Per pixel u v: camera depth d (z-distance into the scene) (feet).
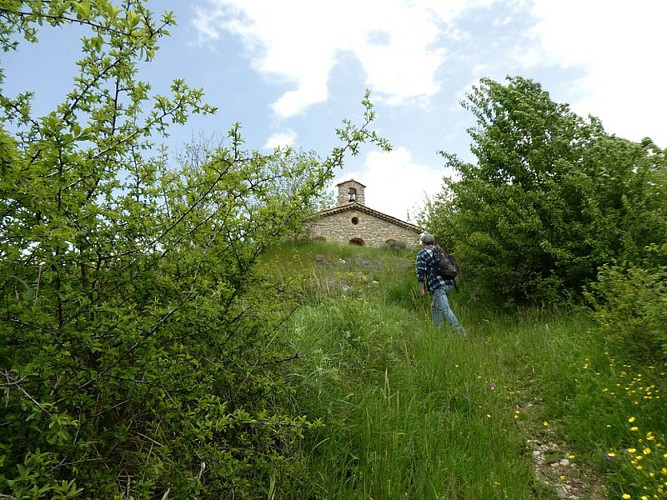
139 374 6.04
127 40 5.74
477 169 29.55
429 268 22.20
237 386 8.29
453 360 15.14
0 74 6.19
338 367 13.01
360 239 98.94
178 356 6.29
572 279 22.65
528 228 23.36
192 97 7.13
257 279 8.67
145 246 7.00
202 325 7.03
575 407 12.16
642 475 8.71
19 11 4.56
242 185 8.07
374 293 25.81
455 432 10.96
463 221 28.55
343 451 9.43
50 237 4.70
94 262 6.39
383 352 14.92
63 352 5.14
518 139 27.20
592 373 13.32
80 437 5.87
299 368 10.40
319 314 16.26
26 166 4.76
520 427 11.94
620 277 16.16
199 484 5.96
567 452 10.88
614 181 21.25
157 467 5.65
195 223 7.77
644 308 12.82
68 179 5.52
